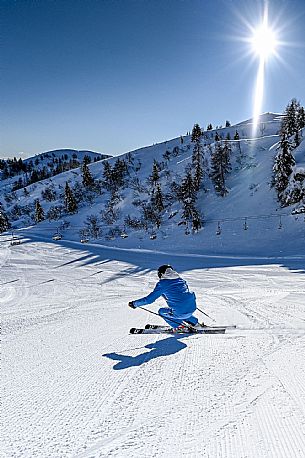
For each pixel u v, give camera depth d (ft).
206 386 12.84
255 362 14.90
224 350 16.71
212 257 91.71
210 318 24.63
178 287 19.53
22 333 22.71
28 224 246.88
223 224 134.92
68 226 204.95
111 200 226.38
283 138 134.00
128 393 12.62
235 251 102.63
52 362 16.38
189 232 138.10
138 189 227.20
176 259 88.33
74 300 41.19
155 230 156.25
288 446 9.09
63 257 106.11
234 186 172.04
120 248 128.57
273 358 15.25
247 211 140.77
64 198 264.11
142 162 335.47
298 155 156.76
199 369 14.46
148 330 20.66
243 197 154.92
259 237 112.98
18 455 9.18
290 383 12.69
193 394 12.27
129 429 10.27
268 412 10.78
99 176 315.37
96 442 9.67
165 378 13.76
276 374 13.53
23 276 73.10
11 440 9.89
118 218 193.26
